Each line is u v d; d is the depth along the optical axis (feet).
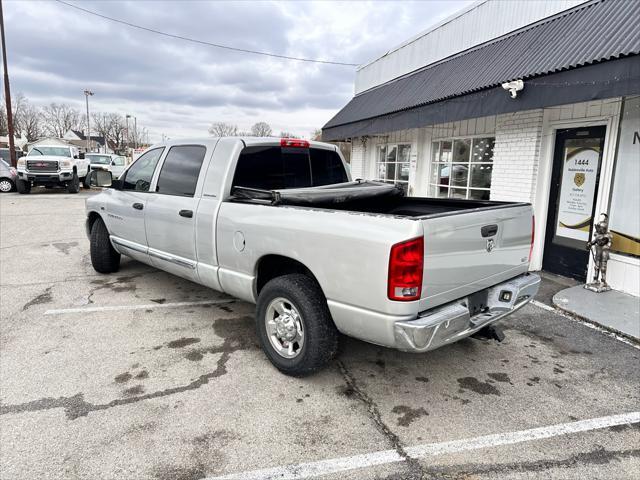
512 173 21.38
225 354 12.07
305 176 14.52
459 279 9.38
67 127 295.89
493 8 23.31
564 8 19.27
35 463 7.67
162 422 8.93
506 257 10.84
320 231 9.46
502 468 7.75
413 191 31.14
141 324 14.12
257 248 11.05
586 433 8.81
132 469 7.59
